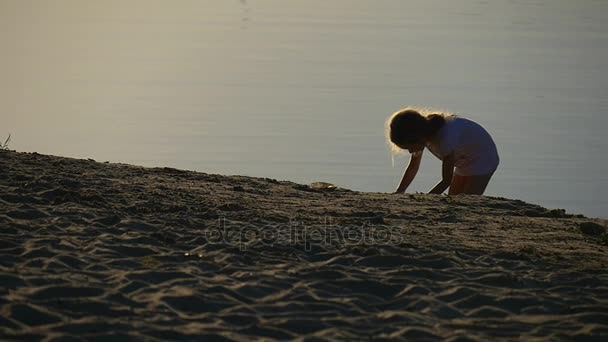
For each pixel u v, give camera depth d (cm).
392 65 12075
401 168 7150
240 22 16775
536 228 2297
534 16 17125
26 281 1599
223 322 1507
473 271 1817
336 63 12281
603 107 9550
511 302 1666
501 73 11544
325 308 1592
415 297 1661
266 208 2273
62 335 1402
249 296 1625
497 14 17562
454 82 10938
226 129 8469
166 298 1577
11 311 1471
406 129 2805
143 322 1480
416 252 1925
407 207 2466
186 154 7562
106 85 10750
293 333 1485
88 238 1870
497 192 6650
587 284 1789
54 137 8025
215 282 1670
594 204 6300
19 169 2442
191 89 10562
